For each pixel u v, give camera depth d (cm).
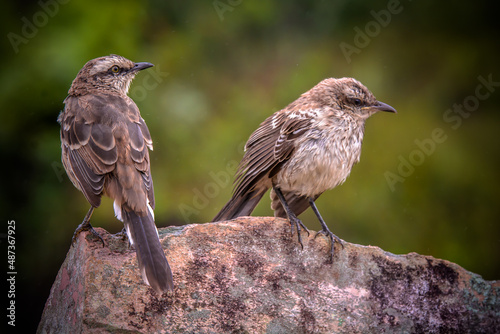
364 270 779
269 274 757
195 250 756
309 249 782
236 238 774
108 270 717
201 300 725
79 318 699
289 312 737
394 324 753
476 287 782
